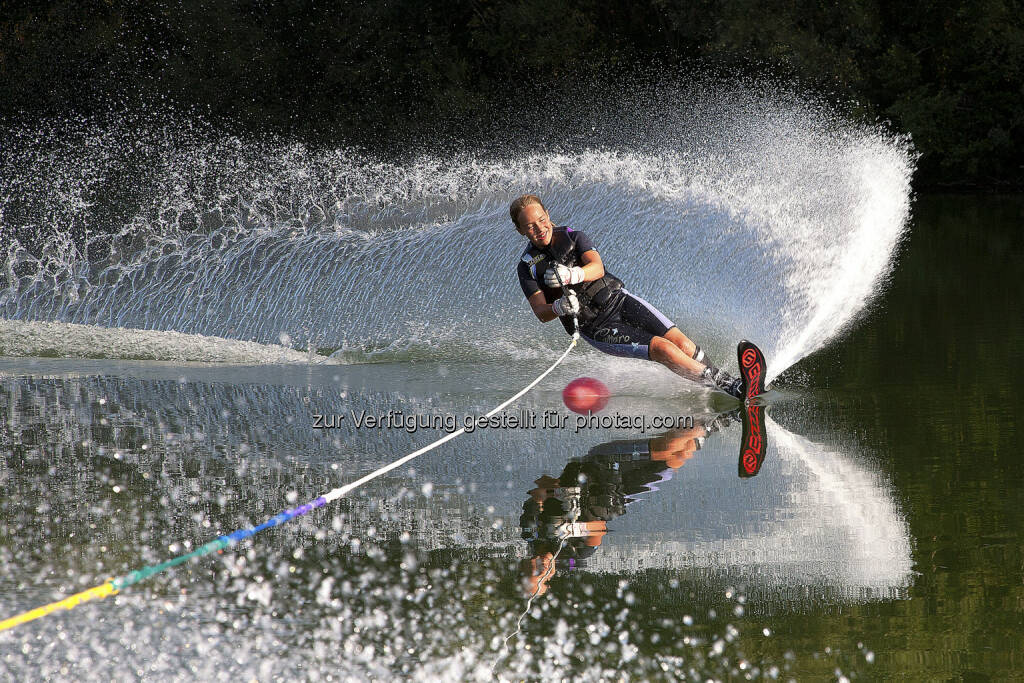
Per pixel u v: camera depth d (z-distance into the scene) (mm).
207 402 22797
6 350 29359
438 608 11594
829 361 25656
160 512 15078
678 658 10312
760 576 12234
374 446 18844
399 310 33844
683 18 89438
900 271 44000
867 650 10289
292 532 14086
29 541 13883
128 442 19219
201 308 35719
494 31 95562
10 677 10102
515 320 32062
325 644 10758
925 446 17609
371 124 96688
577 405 21828
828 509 14492
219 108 93188
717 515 14406
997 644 10320
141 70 91250
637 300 21984
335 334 31141
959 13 108688
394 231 52000
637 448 18172
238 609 11641
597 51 96938
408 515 14758
